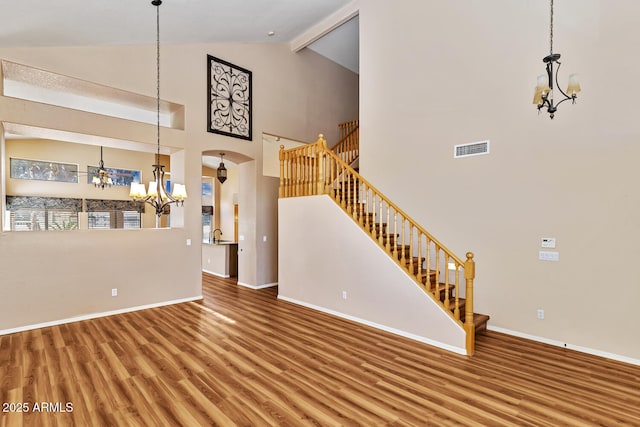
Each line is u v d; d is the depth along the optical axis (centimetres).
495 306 436
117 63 499
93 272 487
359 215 508
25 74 446
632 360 343
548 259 395
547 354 365
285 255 601
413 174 518
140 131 521
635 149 340
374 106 572
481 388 295
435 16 493
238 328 447
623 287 348
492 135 436
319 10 609
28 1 313
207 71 608
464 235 463
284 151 609
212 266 886
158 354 361
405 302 421
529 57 406
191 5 421
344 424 244
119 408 261
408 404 270
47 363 337
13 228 796
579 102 372
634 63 340
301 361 347
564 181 382
